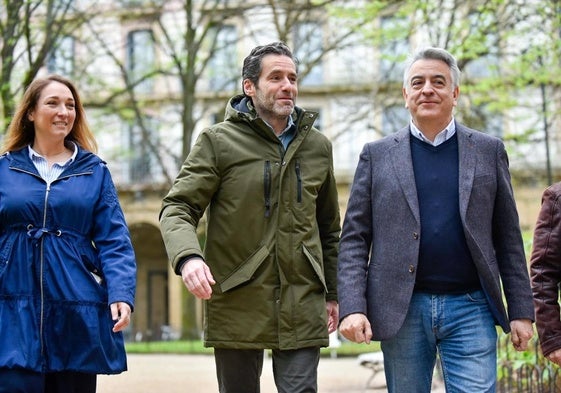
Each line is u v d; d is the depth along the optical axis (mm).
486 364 4887
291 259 5156
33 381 4586
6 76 15062
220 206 5254
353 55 30688
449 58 5070
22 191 4793
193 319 27938
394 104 20875
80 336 4676
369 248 5188
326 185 5480
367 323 4914
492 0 15164
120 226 4977
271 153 5266
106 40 25750
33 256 4719
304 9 18125
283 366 5164
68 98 5055
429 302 4922
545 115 18562
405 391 4984
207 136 5266
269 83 5238
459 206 4914
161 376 14773
